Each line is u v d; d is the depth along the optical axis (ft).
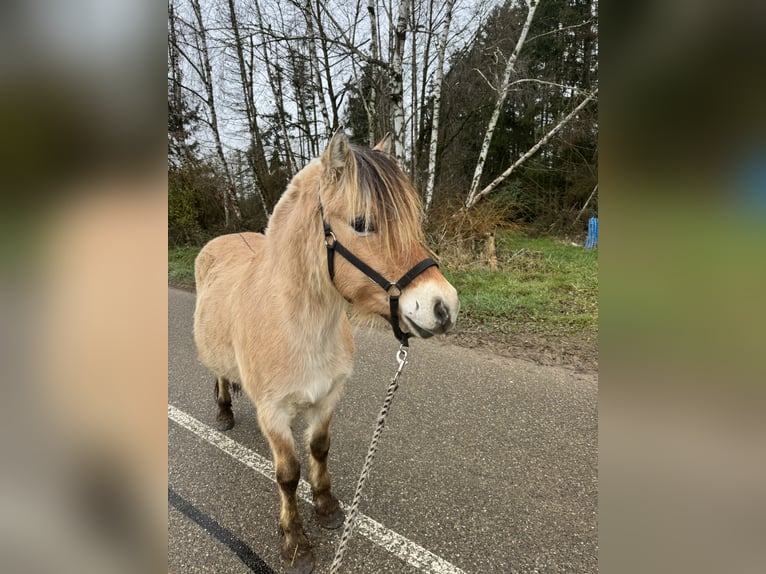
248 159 37.68
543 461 8.93
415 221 5.68
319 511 7.50
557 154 46.75
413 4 27.53
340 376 7.14
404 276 5.40
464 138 47.26
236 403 11.99
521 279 24.47
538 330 16.57
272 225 7.08
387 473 8.66
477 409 11.05
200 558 6.82
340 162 5.59
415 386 12.43
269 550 6.98
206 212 41.06
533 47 41.24
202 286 10.47
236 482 8.64
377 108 34.81
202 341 9.01
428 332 5.31
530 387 12.17
